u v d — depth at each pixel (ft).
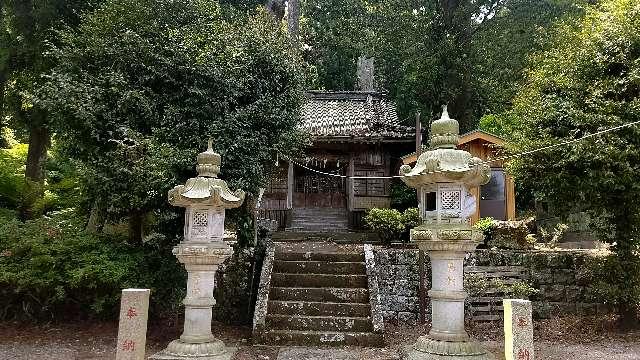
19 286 28.07
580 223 47.62
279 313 30.73
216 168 24.82
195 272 23.15
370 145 56.65
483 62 64.08
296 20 61.62
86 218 35.60
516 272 36.50
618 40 30.63
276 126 33.65
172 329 31.09
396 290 35.78
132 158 28.84
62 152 33.71
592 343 29.37
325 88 82.43
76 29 38.42
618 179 28.50
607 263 31.81
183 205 23.50
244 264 35.76
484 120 59.98
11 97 43.93
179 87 31.68
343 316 30.48
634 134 28.55
